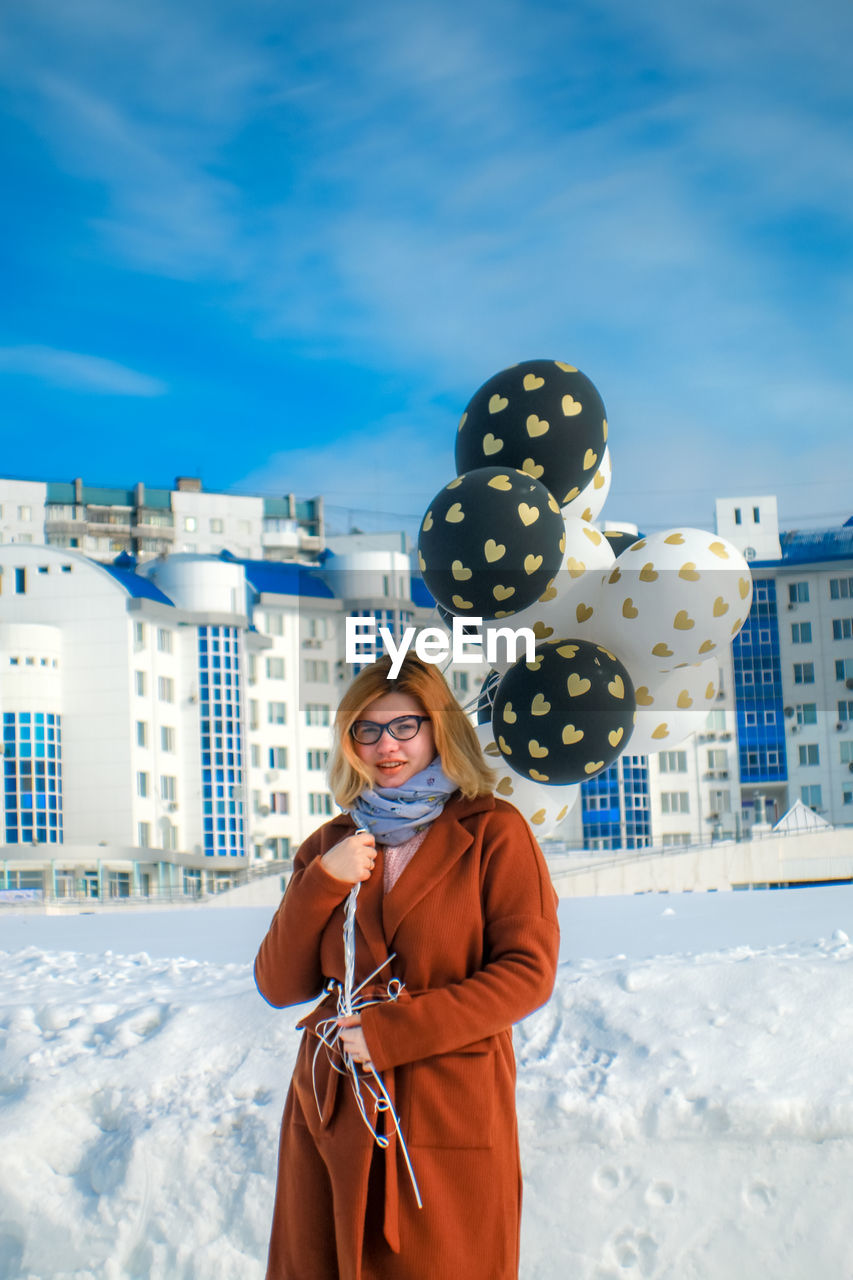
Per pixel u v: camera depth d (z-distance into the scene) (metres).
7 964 7.85
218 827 76.19
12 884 68.12
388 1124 2.91
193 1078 4.78
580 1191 4.34
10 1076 4.91
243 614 78.50
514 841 3.15
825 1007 4.80
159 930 13.01
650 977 5.09
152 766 74.81
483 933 3.08
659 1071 4.57
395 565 77.62
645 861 58.72
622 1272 4.27
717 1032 4.74
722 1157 4.36
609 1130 4.39
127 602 74.31
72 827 73.25
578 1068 4.67
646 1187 4.34
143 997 5.68
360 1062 2.97
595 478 7.95
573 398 7.29
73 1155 4.61
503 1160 2.98
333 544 84.00
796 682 84.88
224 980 6.21
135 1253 4.38
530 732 7.26
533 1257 4.29
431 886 3.08
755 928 8.86
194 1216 4.39
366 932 3.08
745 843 60.25
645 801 82.88
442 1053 2.95
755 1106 4.36
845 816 84.19
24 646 73.19
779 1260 4.25
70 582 74.81
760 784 84.56
